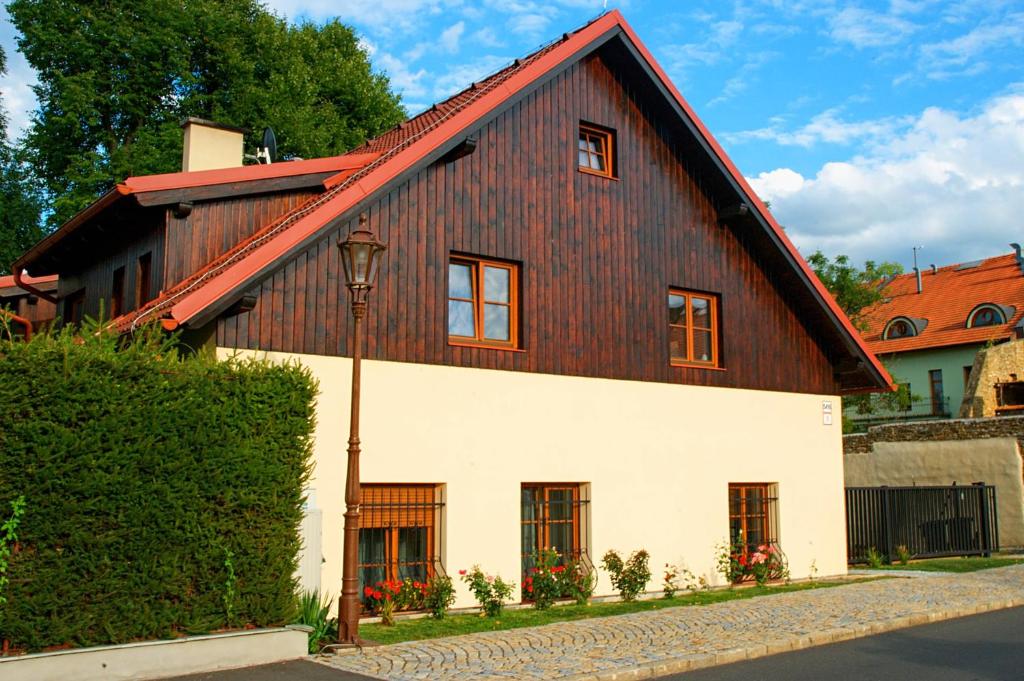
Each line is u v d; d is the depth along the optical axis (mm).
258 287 11430
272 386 9711
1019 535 23250
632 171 15688
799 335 17734
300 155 29391
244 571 9352
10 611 7871
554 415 14023
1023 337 44375
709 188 16734
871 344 50812
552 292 14312
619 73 15859
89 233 14789
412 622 11828
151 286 13195
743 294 16922
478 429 13172
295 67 30906
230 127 15320
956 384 47344
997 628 11703
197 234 13023
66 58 28344
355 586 10055
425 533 12734
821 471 17672
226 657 8977
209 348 11117
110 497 8484
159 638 8734
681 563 15250
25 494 8023
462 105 14719
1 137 31531
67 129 28609
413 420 12555
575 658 9375
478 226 13625
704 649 9836
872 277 37375
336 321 12109
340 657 9484
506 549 13234
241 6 31578
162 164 27625
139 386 8773
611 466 14586
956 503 21625
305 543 10281
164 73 29219
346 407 12031
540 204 14398
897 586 15523
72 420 8344
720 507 15930
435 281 13055
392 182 12570
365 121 33250
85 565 8305
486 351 13430
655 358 15445
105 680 8242
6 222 30578
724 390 16312
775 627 11281
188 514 8969
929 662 9445
